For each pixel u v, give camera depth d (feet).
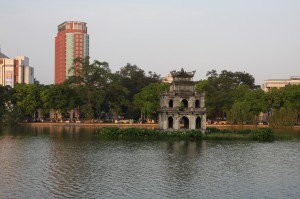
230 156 323.16
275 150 358.43
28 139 441.68
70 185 224.94
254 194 209.46
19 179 238.07
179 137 437.58
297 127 635.66
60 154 329.52
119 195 206.08
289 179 242.99
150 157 315.78
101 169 268.21
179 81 474.08
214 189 219.00
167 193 210.38
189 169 270.26
